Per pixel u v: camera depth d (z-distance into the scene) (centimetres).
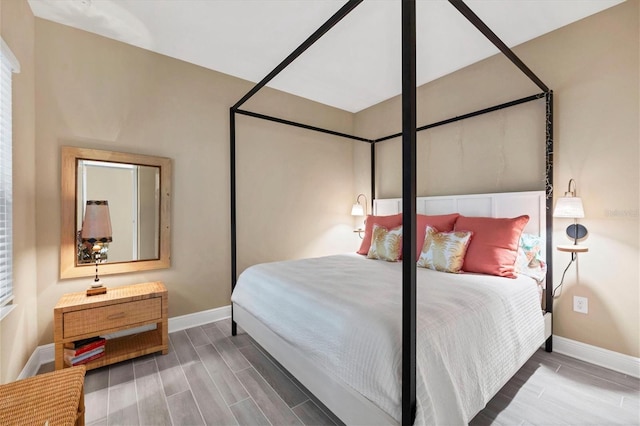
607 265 204
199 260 286
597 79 208
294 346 167
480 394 130
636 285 193
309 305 162
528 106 243
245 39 245
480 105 276
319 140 383
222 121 301
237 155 312
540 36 236
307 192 370
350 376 129
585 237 212
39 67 212
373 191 388
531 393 172
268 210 336
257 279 224
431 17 214
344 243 408
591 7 203
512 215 246
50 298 215
